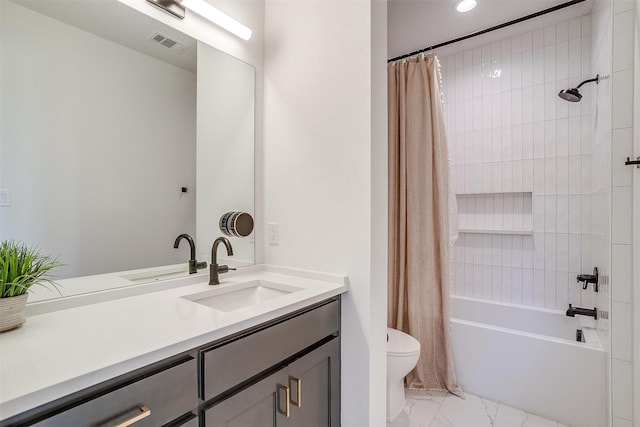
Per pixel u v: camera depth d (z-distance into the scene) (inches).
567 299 90.1
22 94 37.8
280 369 40.5
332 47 55.1
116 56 45.8
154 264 50.3
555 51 91.1
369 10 51.1
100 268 44.2
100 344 28.0
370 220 50.8
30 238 38.2
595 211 79.7
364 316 51.3
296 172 60.1
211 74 57.0
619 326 58.0
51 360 24.8
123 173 46.9
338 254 54.3
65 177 41.2
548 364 70.4
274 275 60.1
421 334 81.1
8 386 21.0
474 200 106.3
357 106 52.2
